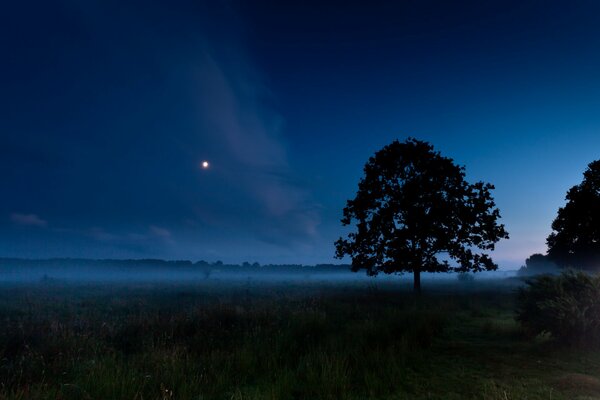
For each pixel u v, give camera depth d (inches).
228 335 400.8
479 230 1085.1
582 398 210.4
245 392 236.8
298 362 299.7
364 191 1170.6
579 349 323.9
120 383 232.5
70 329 389.4
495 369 273.1
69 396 222.1
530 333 381.1
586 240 1552.7
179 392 227.6
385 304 705.6
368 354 304.3
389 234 1109.1
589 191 1536.7
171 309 633.6
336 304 696.4
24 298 844.0
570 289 366.6
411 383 244.8
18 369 270.7
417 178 1129.4
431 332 405.4
